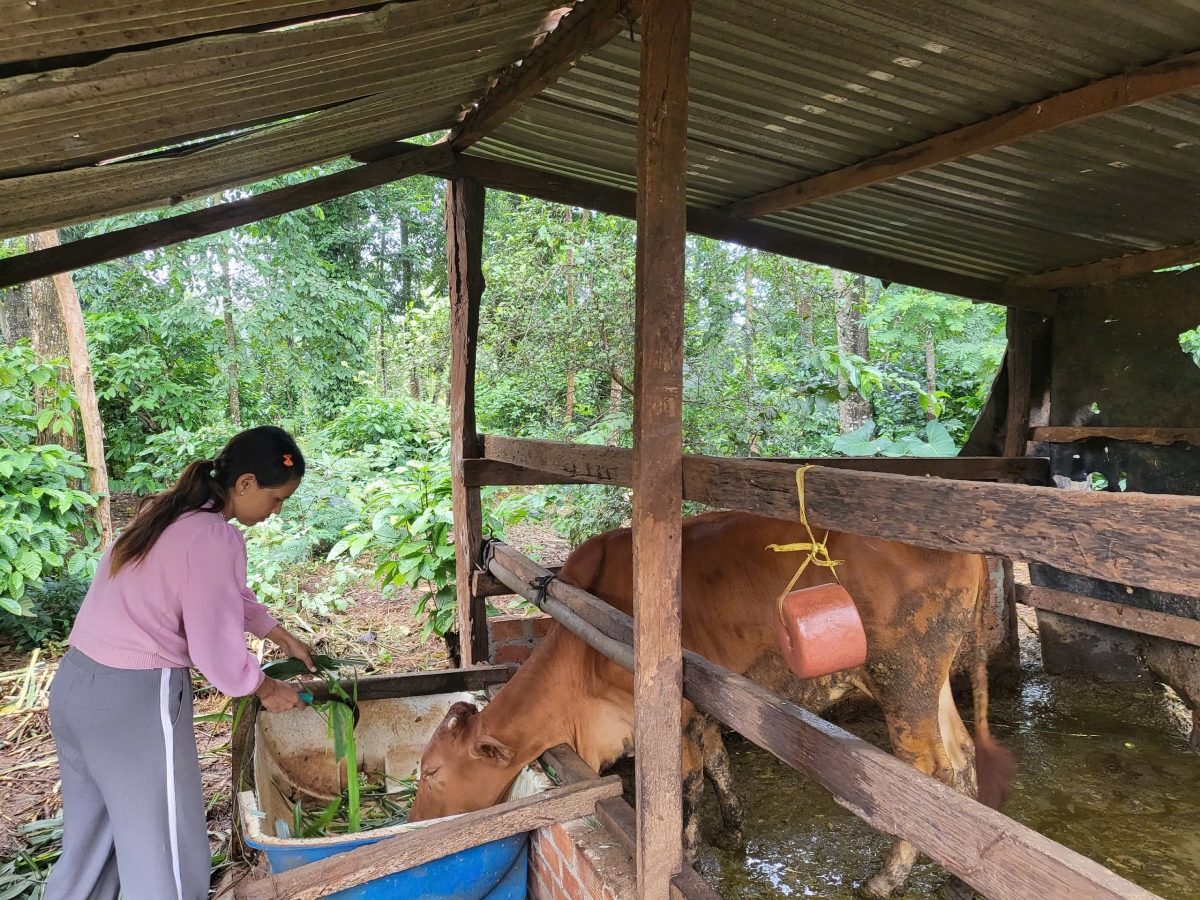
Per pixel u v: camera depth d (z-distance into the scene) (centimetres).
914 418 866
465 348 424
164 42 168
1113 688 475
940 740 294
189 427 1019
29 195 252
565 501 655
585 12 245
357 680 340
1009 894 133
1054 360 500
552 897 265
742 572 302
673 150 198
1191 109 279
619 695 294
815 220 427
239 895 223
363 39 209
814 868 307
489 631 432
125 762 216
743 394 634
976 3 233
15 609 527
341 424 1052
